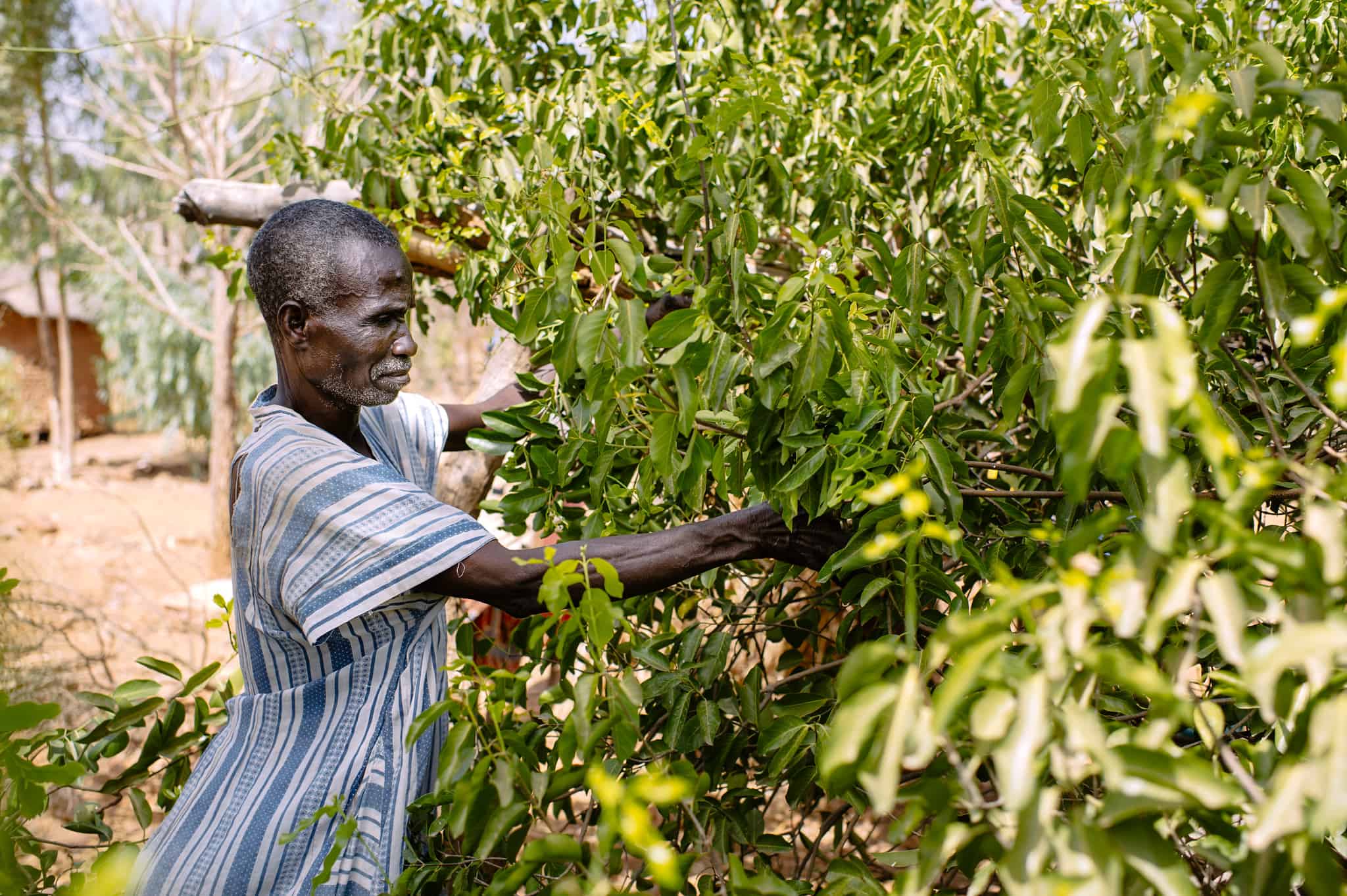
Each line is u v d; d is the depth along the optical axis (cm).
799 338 119
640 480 138
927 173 207
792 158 209
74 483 1138
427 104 226
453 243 224
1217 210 72
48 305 1484
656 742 139
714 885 111
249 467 134
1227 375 129
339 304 135
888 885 196
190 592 550
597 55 225
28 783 113
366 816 128
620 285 199
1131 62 119
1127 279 108
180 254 1213
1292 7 159
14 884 116
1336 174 127
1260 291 109
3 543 729
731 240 146
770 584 159
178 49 754
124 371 1173
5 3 735
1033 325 118
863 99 213
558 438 157
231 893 124
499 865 131
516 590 126
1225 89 142
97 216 1120
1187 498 69
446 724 141
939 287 193
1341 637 65
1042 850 71
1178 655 85
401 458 160
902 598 129
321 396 143
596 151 206
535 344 179
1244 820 82
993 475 164
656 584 127
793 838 171
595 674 102
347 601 125
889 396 120
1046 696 70
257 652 137
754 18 245
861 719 72
